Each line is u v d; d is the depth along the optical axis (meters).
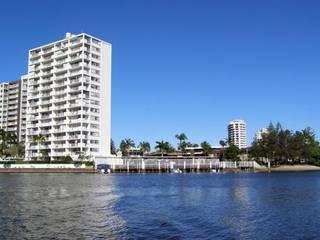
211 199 64.06
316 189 85.31
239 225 38.16
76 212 46.94
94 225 37.81
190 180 127.25
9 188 83.06
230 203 57.81
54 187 87.19
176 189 86.44
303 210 49.31
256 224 38.78
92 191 78.38
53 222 39.28
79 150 196.62
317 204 56.03
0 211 47.00
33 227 36.41
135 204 56.41
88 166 184.38
